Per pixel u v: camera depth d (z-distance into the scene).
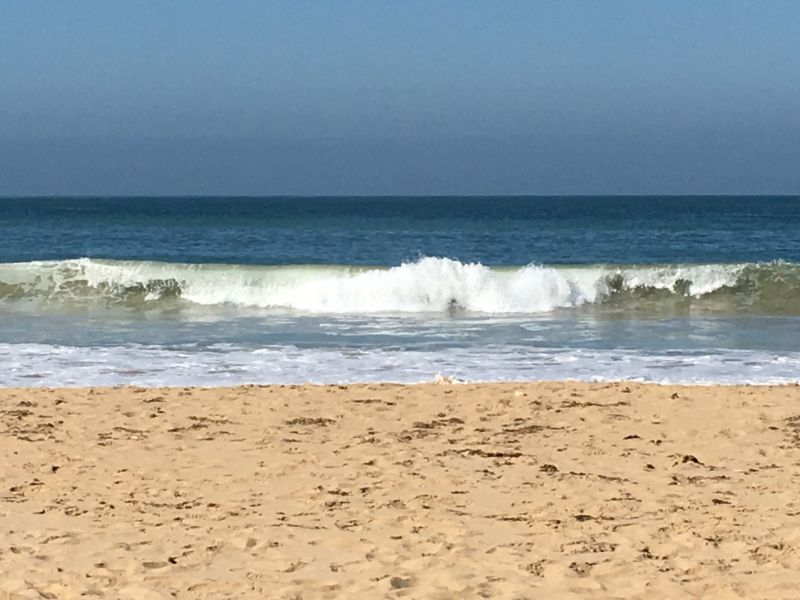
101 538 6.45
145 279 22.70
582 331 18.05
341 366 14.33
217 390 12.05
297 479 8.18
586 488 7.93
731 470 8.58
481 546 6.38
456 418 10.61
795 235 54.28
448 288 21.70
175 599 5.31
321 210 117.75
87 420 10.39
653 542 6.50
